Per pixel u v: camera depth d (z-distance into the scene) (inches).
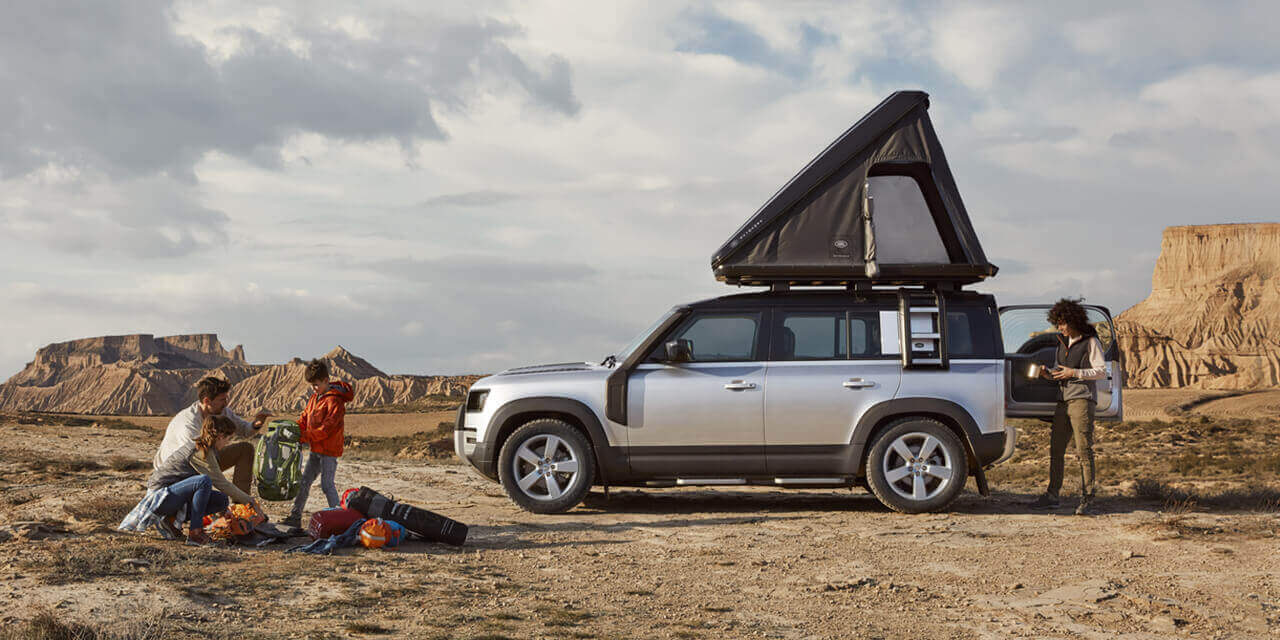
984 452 350.9
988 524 329.4
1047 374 343.9
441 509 374.9
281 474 288.8
